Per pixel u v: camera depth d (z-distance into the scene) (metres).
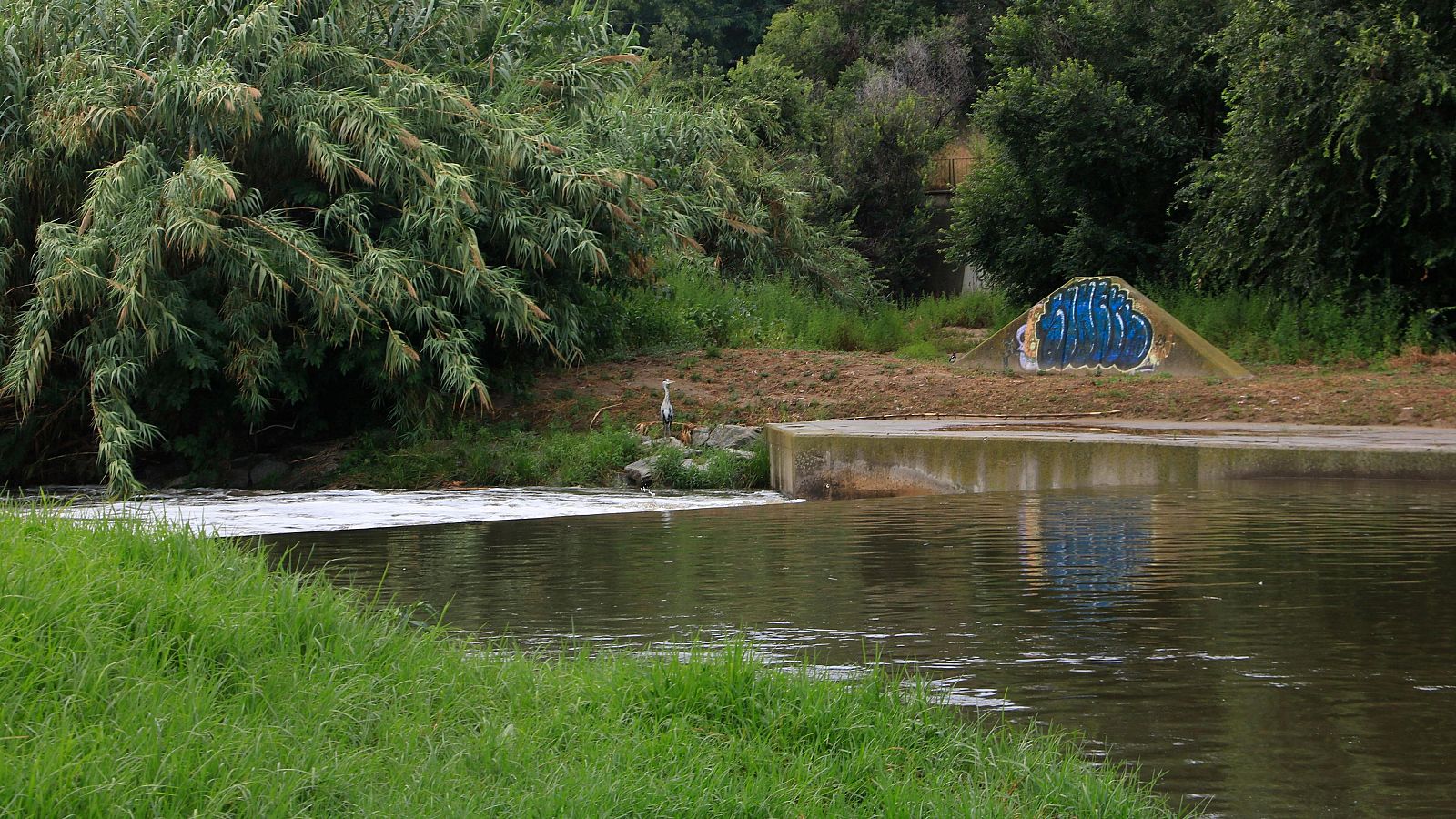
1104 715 4.70
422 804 3.66
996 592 7.01
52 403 17.03
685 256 24.92
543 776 3.90
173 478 17.70
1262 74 20.80
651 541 9.78
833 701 4.62
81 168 16.88
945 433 14.07
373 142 16.84
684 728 4.34
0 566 4.39
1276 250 21.84
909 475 13.72
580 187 18.52
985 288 36.59
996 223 30.30
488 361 19.88
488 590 7.52
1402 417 14.72
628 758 4.05
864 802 3.96
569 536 10.24
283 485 17.17
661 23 52.38
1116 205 28.59
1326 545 8.15
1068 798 3.87
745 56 55.38
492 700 4.62
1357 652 5.51
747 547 9.24
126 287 15.05
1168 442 12.38
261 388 17.08
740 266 29.17
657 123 26.25
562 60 21.47
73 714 3.82
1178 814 3.77
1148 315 18.89
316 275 16.39
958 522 10.16
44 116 16.16
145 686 4.03
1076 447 12.73
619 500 14.27
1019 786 4.03
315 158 16.88
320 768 3.75
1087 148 27.14
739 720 4.52
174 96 16.17
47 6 17.27
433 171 17.14
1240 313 21.86
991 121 28.81
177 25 17.53
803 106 40.19
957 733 4.44
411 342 18.06
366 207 17.59
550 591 7.46
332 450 17.97
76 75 16.39
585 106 21.56
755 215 28.42
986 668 5.38
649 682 4.75
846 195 37.75
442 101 17.91
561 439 17.47
